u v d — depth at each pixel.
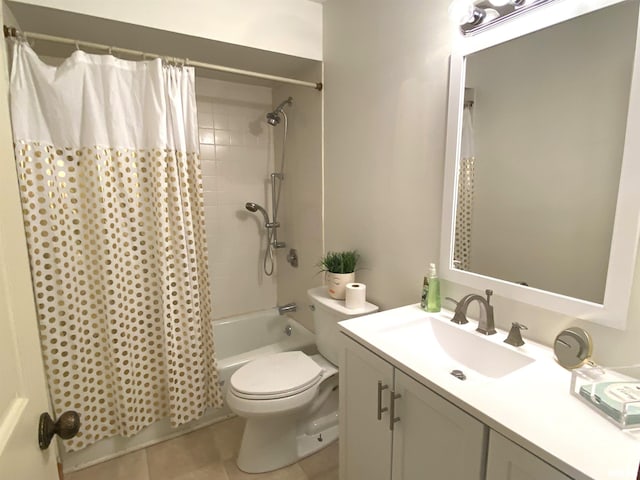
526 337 1.18
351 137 1.90
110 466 1.77
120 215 1.68
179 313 1.83
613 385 0.87
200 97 2.45
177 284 1.80
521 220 1.19
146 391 1.86
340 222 2.06
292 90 2.42
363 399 1.28
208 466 1.77
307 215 2.39
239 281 2.78
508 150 1.20
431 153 1.45
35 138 1.48
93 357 1.72
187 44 1.85
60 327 1.61
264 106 2.70
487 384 0.93
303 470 1.73
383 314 1.42
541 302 1.12
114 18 1.57
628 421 0.75
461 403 0.87
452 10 1.19
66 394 1.65
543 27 1.07
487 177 1.27
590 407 0.83
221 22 1.79
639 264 0.91
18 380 0.59
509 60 1.17
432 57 1.41
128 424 1.78
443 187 1.41
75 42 1.52
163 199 1.70
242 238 2.75
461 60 1.29
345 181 1.98
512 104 1.18
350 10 1.82
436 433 0.98
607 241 0.97
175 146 1.72
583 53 0.99
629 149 0.90
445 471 0.96
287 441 1.76
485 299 1.26
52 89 1.49
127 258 1.72
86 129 1.56
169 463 1.79
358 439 1.33
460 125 1.33
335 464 1.77
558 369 0.99
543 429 0.75
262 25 1.90
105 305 1.67
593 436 0.73
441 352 1.33
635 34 0.89
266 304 2.93
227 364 2.04
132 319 1.77
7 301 0.56
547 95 1.09
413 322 1.37
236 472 1.73
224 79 2.48
